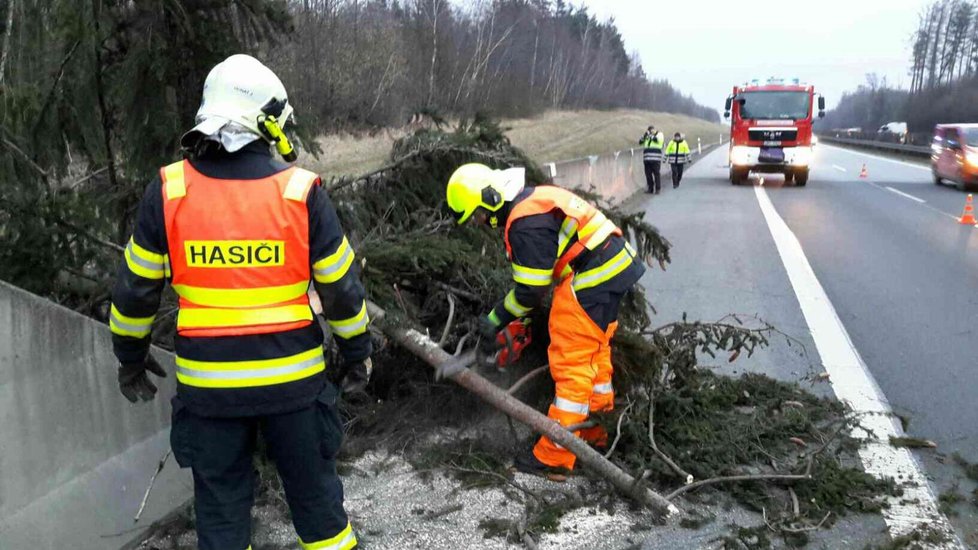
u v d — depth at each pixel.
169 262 2.38
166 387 3.29
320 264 2.43
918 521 3.45
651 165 19.20
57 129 4.33
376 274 3.89
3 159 3.83
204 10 4.40
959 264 9.72
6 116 3.97
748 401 4.68
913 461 4.06
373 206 4.83
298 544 3.11
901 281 8.63
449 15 35.16
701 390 4.42
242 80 2.41
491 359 3.72
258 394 2.39
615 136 46.44
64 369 2.77
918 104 72.06
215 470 2.48
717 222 13.68
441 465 3.79
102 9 4.20
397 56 27.20
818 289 8.18
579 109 59.56
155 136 4.35
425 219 4.86
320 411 2.54
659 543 3.24
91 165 4.77
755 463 3.92
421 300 4.43
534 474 3.76
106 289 3.83
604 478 3.53
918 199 18.41
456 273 4.28
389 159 5.06
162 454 3.22
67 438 2.78
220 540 2.48
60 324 2.75
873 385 5.24
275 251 2.38
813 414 4.50
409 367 4.18
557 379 3.79
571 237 3.65
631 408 3.92
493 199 3.66
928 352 6.00
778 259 9.95
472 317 4.29
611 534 3.30
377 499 3.51
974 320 6.96
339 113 23.73
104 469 2.94
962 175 20.42
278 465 2.59
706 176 26.34
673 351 4.48
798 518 3.39
